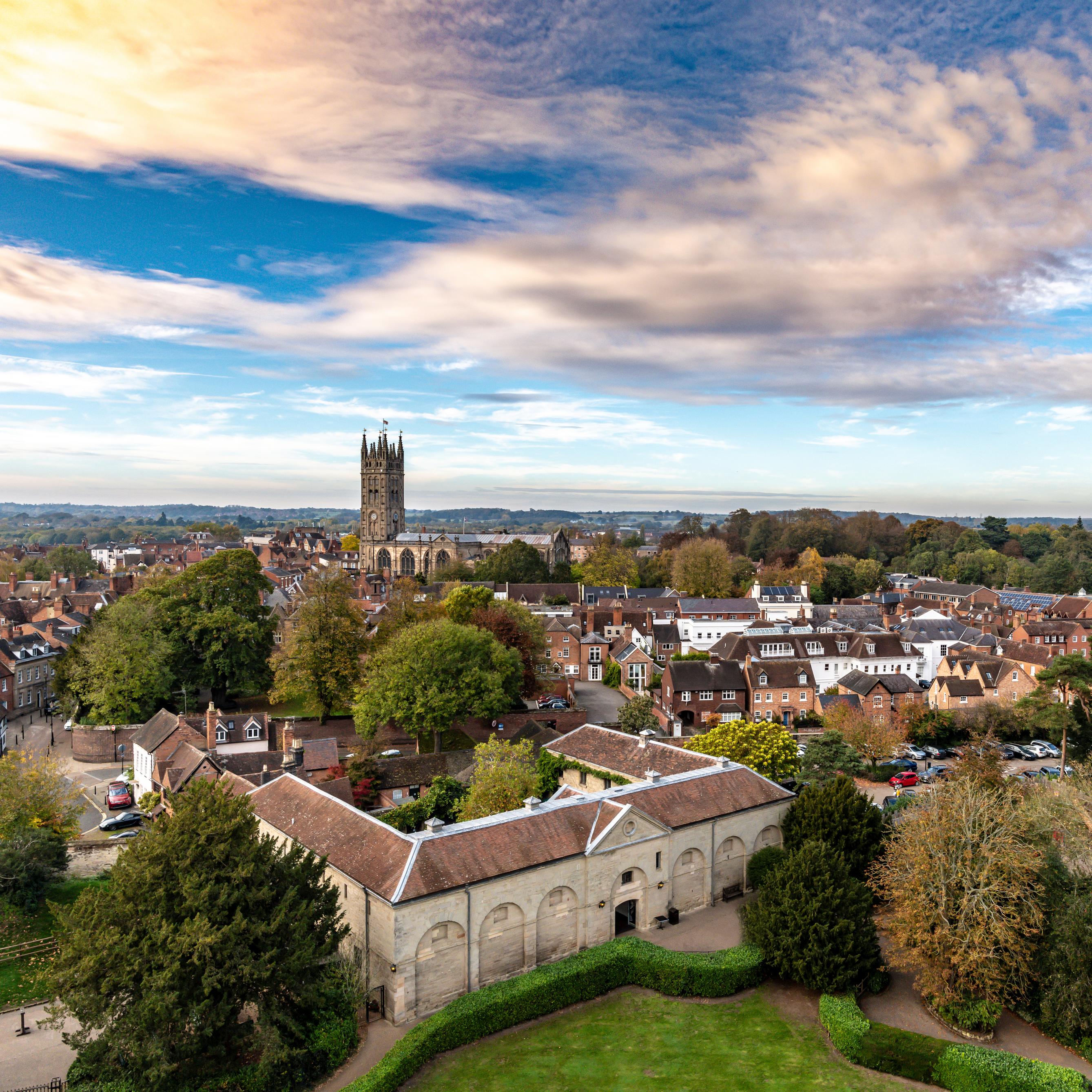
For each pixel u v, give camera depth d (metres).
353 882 46.84
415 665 91.62
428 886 44.69
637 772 68.00
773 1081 40.53
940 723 105.06
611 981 49.16
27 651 129.88
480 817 59.59
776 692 118.62
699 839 58.44
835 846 56.47
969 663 124.94
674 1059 42.31
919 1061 41.16
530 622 125.12
